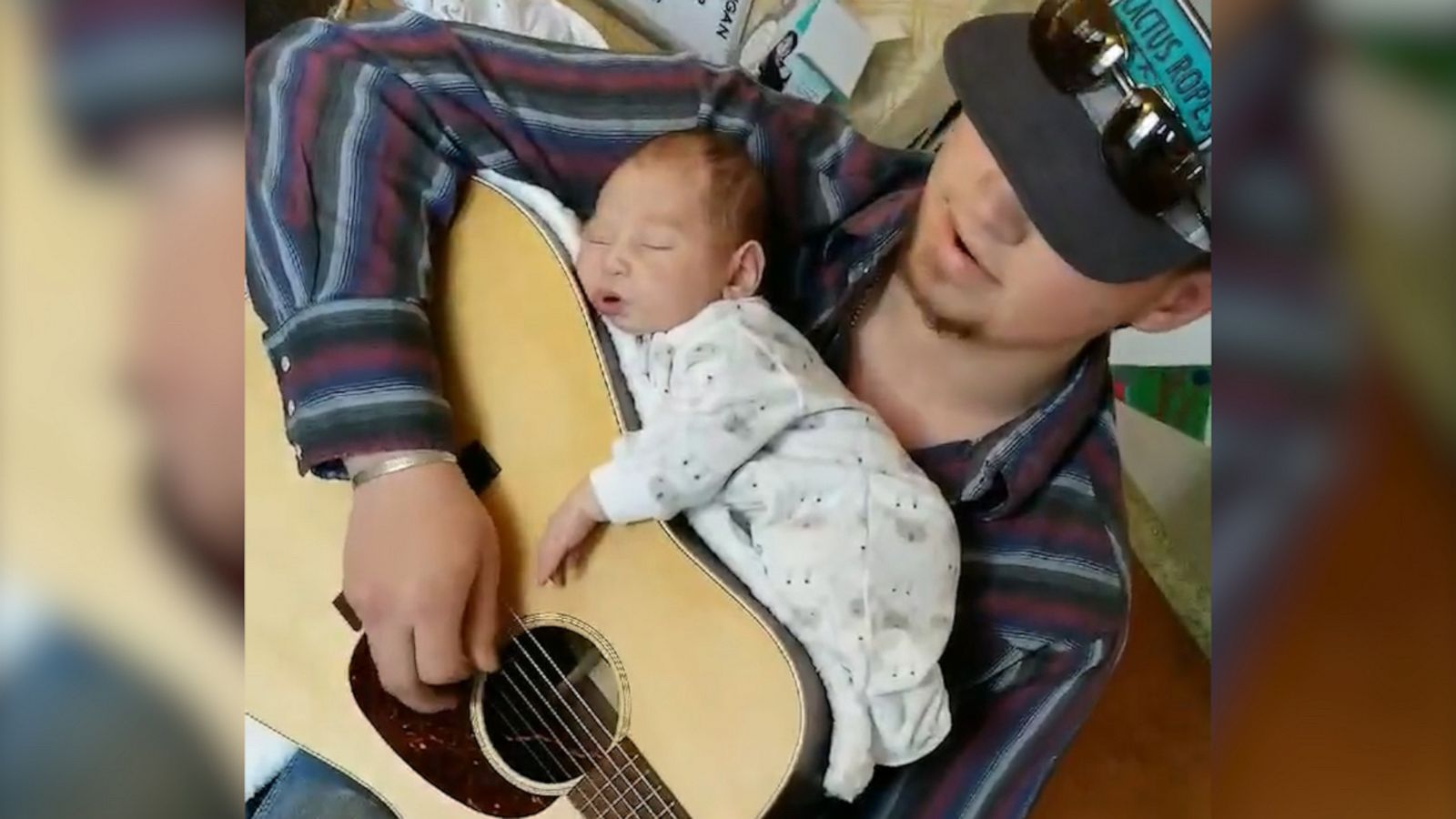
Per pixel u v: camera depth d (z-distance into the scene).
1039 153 0.69
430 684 0.74
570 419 0.76
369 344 0.73
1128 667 0.84
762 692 0.74
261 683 0.75
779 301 0.83
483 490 0.76
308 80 0.76
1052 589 0.82
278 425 0.75
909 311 0.80
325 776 0.77
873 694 0.74
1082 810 0.83
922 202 0.78
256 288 0.74
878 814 0.79
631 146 0.82
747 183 0.79
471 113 0.80
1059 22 0.68
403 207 0.76
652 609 0.75
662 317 0.77
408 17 0.82
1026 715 0.81
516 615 0.75
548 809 0.74
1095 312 0.73
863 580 0.74
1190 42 0.64
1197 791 0.83
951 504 0.81
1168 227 0.67
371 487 0.73
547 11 0.90
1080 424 0.81
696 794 0.74
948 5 0.87
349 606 0.75
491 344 0.78
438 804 0.75
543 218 0.80
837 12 0.88
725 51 0.90
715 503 0.75
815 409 0.75
